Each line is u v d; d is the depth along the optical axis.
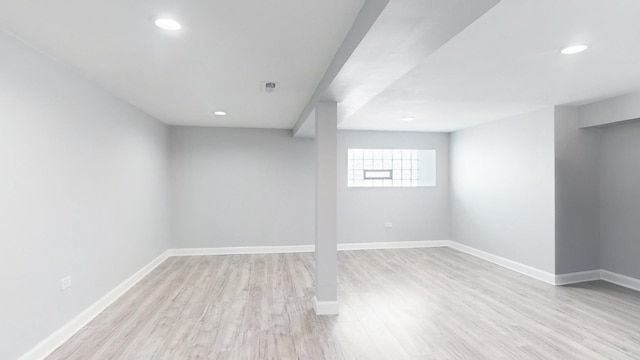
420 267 5.54
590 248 4.79
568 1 1.88
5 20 2.13
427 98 4.17
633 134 4.45
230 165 6.44
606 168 4.75
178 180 6.28
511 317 3.52
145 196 5.02
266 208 6.55
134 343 2.94
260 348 2.87
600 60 2.84
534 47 2.56
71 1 1.89
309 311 3.68
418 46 2.03
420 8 1.53
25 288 2.51
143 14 2.04
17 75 2.42
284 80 3.36
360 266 5.61
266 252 6.55
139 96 4.03
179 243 6.30
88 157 3.39
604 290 4.36
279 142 6.59
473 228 6.40
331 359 2.70
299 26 2.19
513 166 5.36
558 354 2.77
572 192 4.68
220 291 4.32
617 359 2.70
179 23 2.16
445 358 2.71
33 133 2.59
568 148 4.65
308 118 4.48
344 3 1.88
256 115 5.22
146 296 4.12
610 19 2.10
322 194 3.61
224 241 6.43
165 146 6.01
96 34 2.33
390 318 3.50
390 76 2.64
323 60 2.80
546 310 3.70
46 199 2.74
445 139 7.19
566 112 4.63
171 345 2.91
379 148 6.97
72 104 3.10
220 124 6.14
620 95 4.05
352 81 2.79
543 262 4.79
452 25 1.73
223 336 3.08
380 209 7.01
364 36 1.88
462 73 3.18
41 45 2.54
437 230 7.18
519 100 4.28
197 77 3.28
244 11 1.99
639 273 4.41
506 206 5.52
